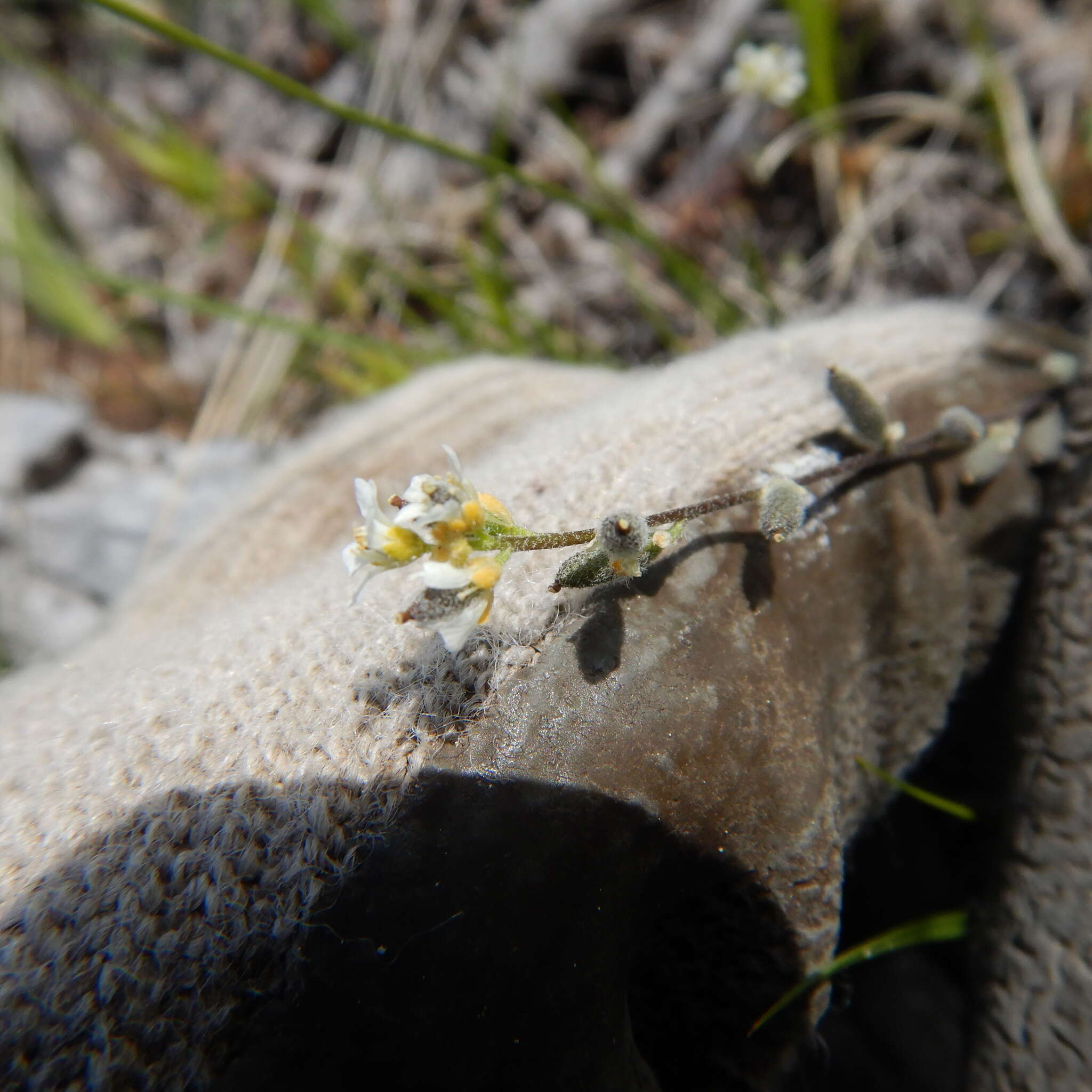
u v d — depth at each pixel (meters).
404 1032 0.06
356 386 0.17
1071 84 0.16
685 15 0.18
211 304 0.15
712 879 0.07
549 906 0.07
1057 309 0.16
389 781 0.07
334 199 0.20
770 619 0.08
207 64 0.22
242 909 0.06
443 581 0.06
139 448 0.19
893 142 0.17
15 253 0.15
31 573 0.17
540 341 0.17
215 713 0.07
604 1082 0.07
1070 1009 0.08
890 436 0.08
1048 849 0.08
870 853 0.11
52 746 0.08
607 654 0.07
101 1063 0.06
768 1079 0.08
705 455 0.08
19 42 0.23
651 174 0.18
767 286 0.17
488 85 0.19
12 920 0.06
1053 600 0.09
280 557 0.12
